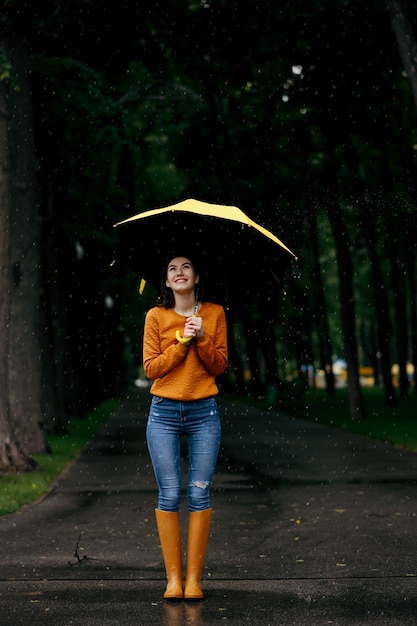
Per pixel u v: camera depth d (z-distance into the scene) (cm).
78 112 1725
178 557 540
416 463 1405
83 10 1608
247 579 586
